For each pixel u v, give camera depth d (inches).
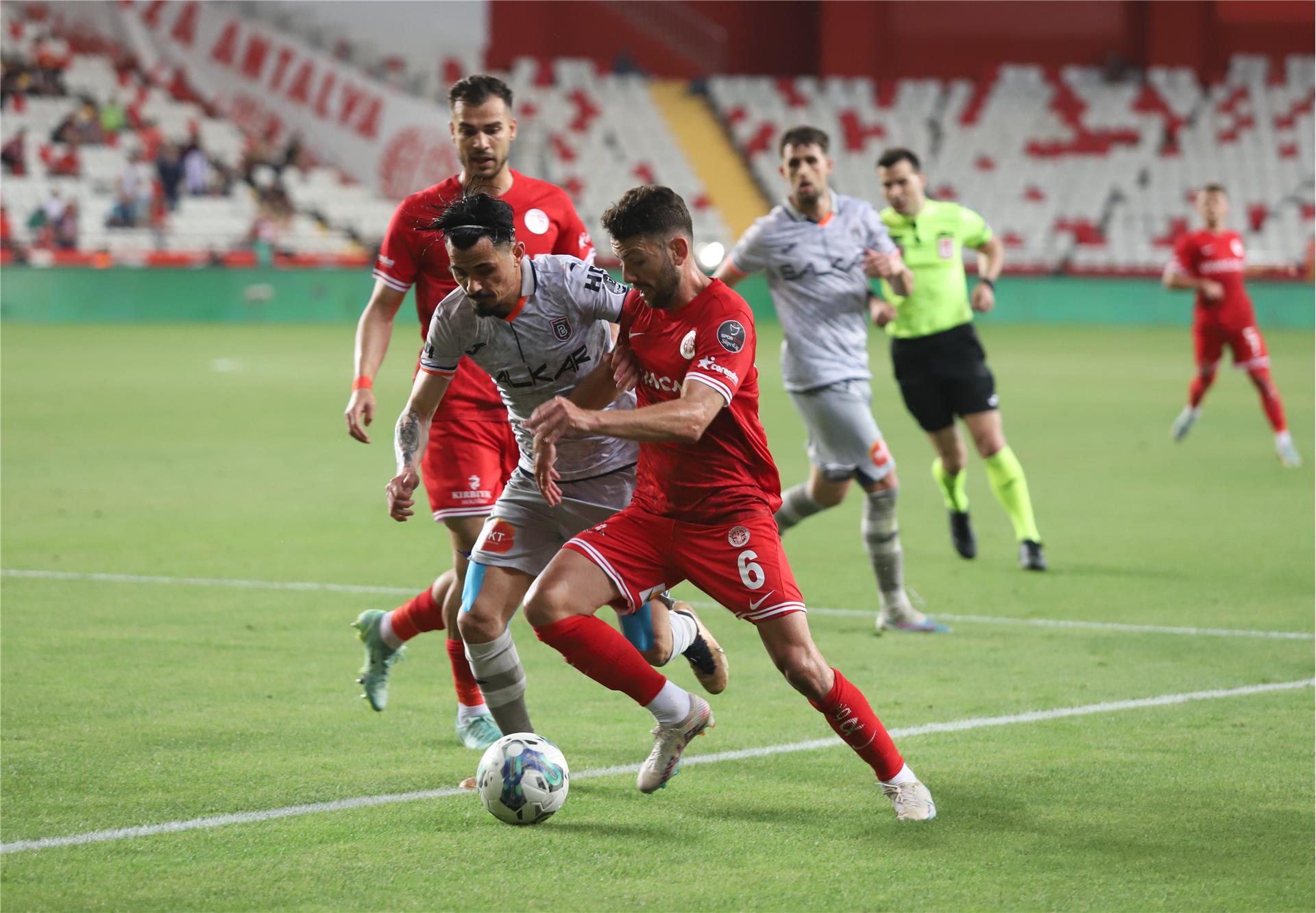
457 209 591.5
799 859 539.2
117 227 4237.2
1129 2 5260.8
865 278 995.3
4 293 3865.7
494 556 645.3
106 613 960.9
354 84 4731.8
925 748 682.2
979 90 5211.6
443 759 668.1
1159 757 669.3
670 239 568.1
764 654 884.6
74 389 2460.6
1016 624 963.3
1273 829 573.0
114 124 4520.2
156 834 559.5
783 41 5359.3
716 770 651.5
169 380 2642.7
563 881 515.8
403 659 807.1
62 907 489.4
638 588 605.6
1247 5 5231.3
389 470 1678.2
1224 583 1090.7
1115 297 4515.3
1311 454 1886.1
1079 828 573.3
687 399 560.7
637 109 5068.9
